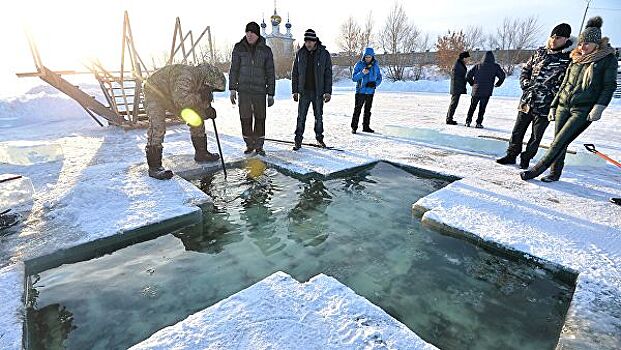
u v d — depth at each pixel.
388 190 3.05
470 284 1.74
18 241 1.98
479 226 2.21
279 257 1.97
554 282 1.77
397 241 2.16
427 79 26.81
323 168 3.49
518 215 2.38
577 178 3.28
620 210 2.47
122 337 1.37
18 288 1.57
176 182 2.99
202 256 1.98
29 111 7.73
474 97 6.08
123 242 2.12
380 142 4.87
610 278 1.68
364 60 5.35
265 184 3.17
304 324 1.32
